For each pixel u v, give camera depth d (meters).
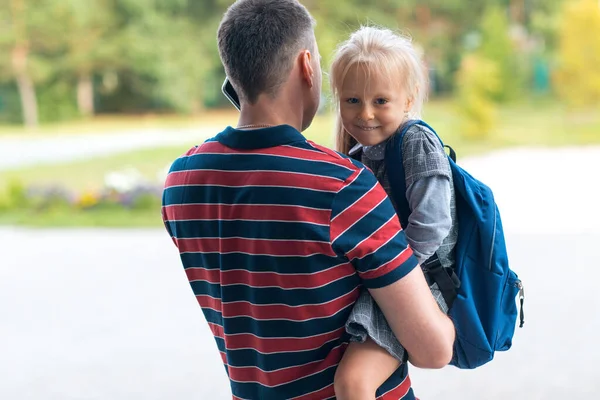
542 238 7.79
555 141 17.38
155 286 6.79
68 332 5.66
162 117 30.61
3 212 11.28
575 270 6.57
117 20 30.53
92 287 6.85
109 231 9.43
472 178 1.85
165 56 30.00
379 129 1.86
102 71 31.27
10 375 4.86
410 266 1.52
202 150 1.65
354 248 1.48
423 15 32.41
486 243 1.80
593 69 21.77
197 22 30.91
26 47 30.14
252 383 1.66
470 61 19.48
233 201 1.56
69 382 4.71
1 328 5.81
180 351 5.16
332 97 1.95
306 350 1.57
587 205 9.52
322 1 29.62
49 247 8.61
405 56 1.87
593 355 4.73
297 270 1.50
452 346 1.65
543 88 28.44
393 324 1.55
